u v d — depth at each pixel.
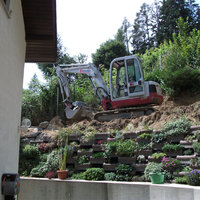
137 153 7.09
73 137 8.57
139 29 44.62
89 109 12.30
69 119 12.48
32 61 7.60
